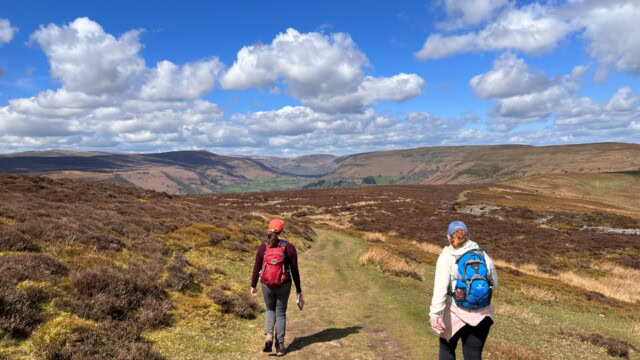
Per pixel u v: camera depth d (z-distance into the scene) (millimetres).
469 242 4078
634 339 13211
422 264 24109
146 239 12930
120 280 7715
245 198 82250
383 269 17547
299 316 9219
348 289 13016
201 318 7969
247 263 15023
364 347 7062
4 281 6137
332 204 72000
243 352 6438
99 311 6586
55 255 8516
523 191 132125
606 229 51938
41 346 5176
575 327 13820
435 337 7867
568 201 91875
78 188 27625
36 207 14242
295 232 27500
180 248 14000
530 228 50031
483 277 3793
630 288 27109
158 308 7516
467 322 3812
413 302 11625
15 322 5359
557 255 37219
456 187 128000
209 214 23750
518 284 21047
